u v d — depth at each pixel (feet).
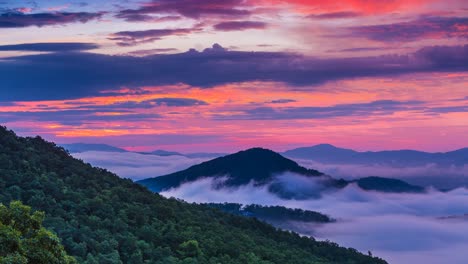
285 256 501.97
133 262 368.89
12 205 152.66
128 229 414.00
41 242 149.69
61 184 431.02
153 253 390.01
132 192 499.51
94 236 370.12
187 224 471.21
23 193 390.83
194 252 412.16
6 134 475.72
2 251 140.97
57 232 353.51
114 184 501.56
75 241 357.41
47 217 364.58
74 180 456.45
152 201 492.95
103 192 459.73
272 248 514.27
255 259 445.78
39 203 380.17
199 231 461.78
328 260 572.92
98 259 342.85
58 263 150.92
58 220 364.79
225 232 490.90
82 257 342.23
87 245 357.00
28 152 463.42
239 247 460.55
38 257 146.00
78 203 415.44
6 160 424.05
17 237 143.64
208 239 447.83
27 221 152.15
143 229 417.49
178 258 403.95
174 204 520.83
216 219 550.77
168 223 449.89
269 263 449.06
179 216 488.85
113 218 414.82
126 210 439.63
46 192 408.46
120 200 460.96
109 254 352.49
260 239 539.70
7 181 401.70
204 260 408.87
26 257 144.36
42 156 476.54
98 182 484.33
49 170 463.01
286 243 573.33
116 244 370.12
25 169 429.79
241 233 520.83
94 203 419.13
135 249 381.60
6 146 456.04
